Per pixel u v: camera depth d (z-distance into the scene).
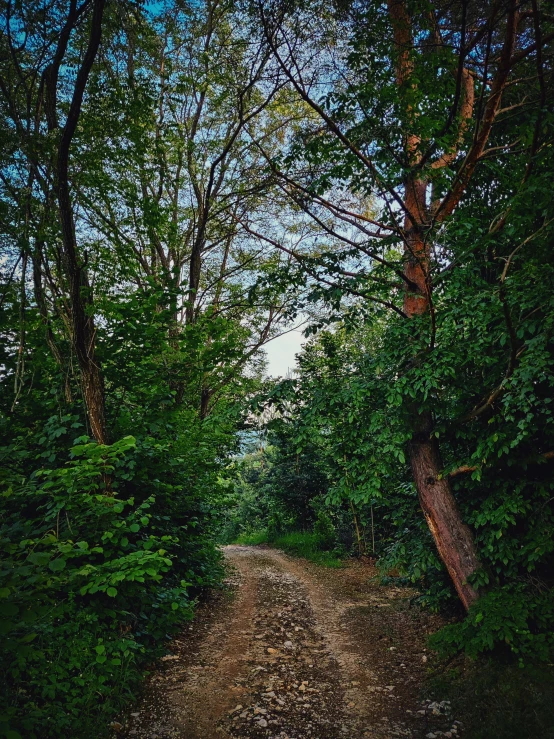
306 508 18.78
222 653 5.74
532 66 6.19
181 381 6.72
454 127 5.70
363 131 5.50
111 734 3.68
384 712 4.27
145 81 6.30
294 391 6.07
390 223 6.60
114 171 6.84
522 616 4.61
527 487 5.46
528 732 3.60
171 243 7.62
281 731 3.90
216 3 8.98
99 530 4.57
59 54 4.94
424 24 5.48
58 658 3.85
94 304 5.74
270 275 6.56
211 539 9.38
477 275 5.90
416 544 6.35
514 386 4.78
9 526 4.64
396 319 6.50
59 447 5.22
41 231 5.18
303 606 8.36
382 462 5.60
